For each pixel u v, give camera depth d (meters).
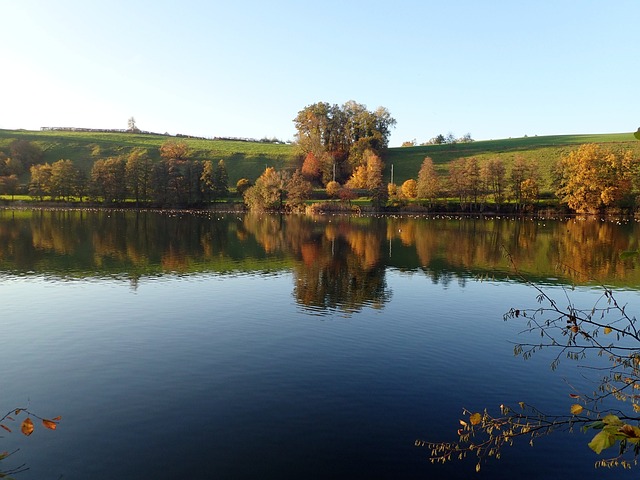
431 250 47.50
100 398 14.54
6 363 17.31
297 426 12.96
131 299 26.77
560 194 101.31
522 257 42.97
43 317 23.06
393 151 160.50
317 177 138.12
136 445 11.96
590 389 15.23
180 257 42.03
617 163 94.25
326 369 16.88
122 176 113.94
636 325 21.95
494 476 10.80
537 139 165.75
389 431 12.73
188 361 17.58
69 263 38.31
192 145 165.62
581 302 26.81
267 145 172.62
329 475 10.84
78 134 173.38
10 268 35.81
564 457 11.48
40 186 113.38
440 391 15.20
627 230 67.81
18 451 11.62
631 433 3.87
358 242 53.91
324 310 24.73
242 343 19.58
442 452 11.74
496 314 24.17
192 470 10.95
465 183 105.06
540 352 18.52
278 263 39.41
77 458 11.37
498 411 13.80
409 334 20.88
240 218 90.81
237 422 13.12
